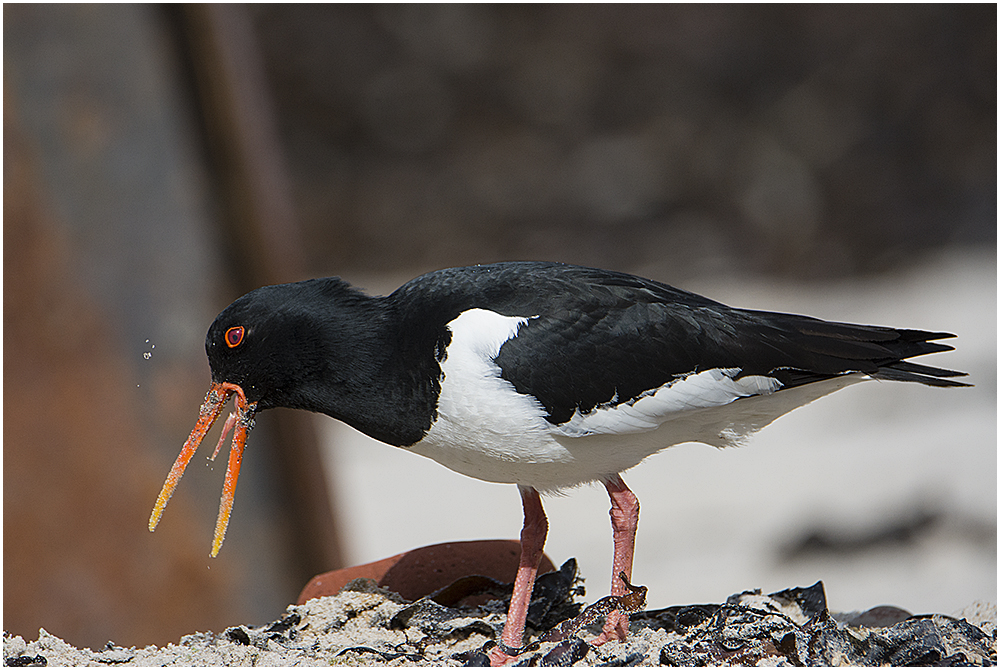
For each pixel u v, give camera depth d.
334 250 43.19
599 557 17.42
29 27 11.95
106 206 12.28
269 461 13.11
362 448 25.33
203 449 12.65
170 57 12.47
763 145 42.44
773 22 43.91
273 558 13.06
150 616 12.56
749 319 7.46
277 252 13.15
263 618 12.91
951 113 42.03
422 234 43.53
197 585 12.62
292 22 44.41
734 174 42.31
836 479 18.83
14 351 12.13
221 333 7.66
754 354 7.30
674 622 7.72
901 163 41.78
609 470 7.57
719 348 7.29
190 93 12.59
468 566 8.26
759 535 17.23
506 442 7.26
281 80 44.34
